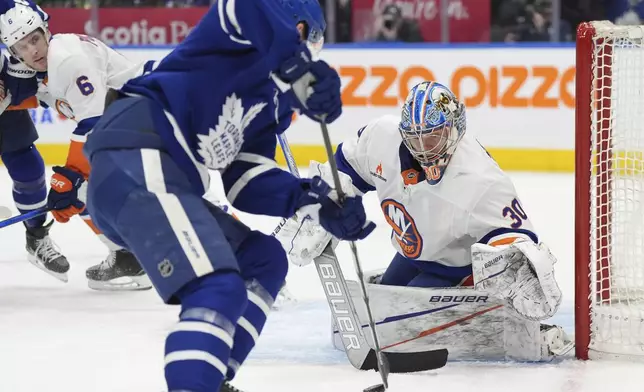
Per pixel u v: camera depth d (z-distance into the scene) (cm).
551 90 1714
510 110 1738
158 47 1914
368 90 1789
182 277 471
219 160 529
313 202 540
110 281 984
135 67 886
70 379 689
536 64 1716
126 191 485
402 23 1894
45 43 873
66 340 796
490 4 1852
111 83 875
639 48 792
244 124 535
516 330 700
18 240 1273
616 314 710
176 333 465
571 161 1717
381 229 1329
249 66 519
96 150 503
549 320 847
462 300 691
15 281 1032
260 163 562
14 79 940
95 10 2016
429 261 746
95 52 864
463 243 714
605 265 726
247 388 655
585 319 715
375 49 1780
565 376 676
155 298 952
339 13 1900
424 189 705
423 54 1761
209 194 936
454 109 674
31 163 1005
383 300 698
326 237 716
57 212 826
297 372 692
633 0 1791
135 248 484
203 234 480
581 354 719
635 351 709
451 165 696
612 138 734
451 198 697
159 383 677
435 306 694
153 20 2008
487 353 709
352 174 763
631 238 802
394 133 728
